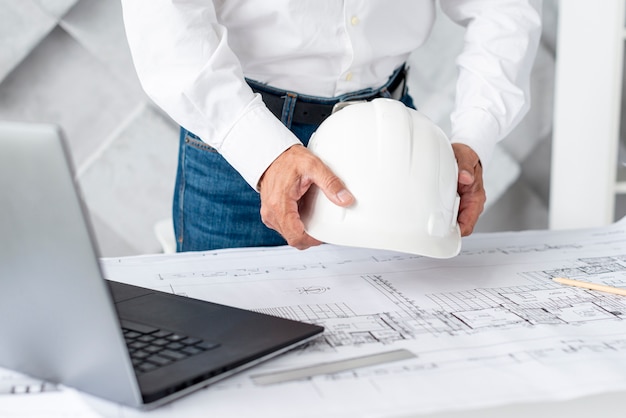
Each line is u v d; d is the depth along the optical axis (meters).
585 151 1.53
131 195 1.52
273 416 0.42
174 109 0.72
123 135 1.49
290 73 0.84
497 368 0.48
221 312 0.56
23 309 0.44
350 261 0.77
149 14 0.70
